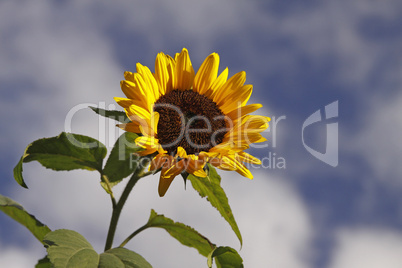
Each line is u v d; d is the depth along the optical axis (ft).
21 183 2.60
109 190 2.62
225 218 2.73
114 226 2.57
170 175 2.44
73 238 2.42
